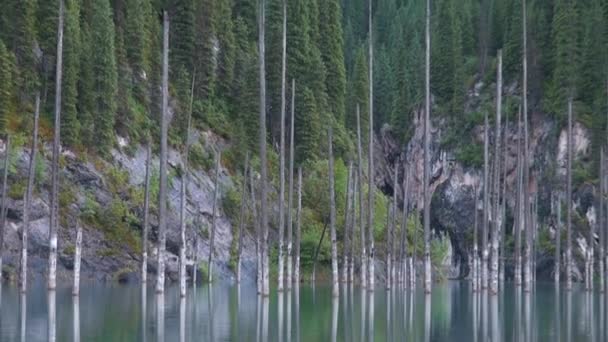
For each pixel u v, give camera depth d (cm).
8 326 3253
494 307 4859
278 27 9600
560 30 12575
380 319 3928
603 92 11900
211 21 9506
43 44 7675
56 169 4547
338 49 11194
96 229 7144
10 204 6694
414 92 14850
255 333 3195
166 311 4112
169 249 7462
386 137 14225
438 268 9438
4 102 6969
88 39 7988
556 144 12250
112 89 7731
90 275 6894
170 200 7669
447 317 4112
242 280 7906
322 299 5325
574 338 3244
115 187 7481
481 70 14412
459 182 13275
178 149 8325
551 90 12850
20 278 5566
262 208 4622
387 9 17425
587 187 11244
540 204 12025
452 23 14538
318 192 8819
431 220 13375
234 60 10000
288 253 5672
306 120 9244
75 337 2922
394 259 7200
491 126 13238
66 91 7375
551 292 7294
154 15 9375
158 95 8631
